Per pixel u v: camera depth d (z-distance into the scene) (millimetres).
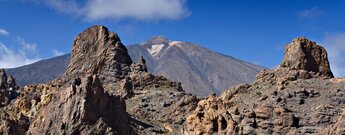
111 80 170125
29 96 149250
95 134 109250
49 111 114438
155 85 170625
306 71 127500
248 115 108250
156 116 151250
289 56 132875
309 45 134000
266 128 107000
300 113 111000
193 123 109875
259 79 129000
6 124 115188
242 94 124938
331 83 123188
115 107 115062
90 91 112875
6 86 158125
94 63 174750
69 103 112438
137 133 134125
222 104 110125
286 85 123188
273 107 109375
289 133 106062
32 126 114688
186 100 153125
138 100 159500
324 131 102062
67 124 110625
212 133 107188
